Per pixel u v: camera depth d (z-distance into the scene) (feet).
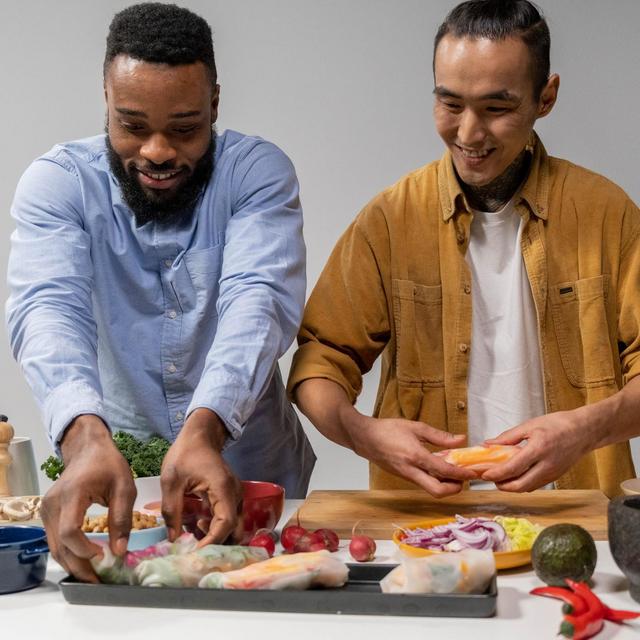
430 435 5.31
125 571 3.94
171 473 4.28
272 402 6.28
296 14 10.21
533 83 5.53
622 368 6.29
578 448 5.29
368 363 6.52
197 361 5.96
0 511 5.16
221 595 3.80
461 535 4.31
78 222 5.74
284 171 5.91
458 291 6.20
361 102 10.23
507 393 6.23
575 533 3.98
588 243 6.13
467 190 6.19
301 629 3.60
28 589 4.15
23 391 10.85
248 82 10.32
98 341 6.02
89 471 4.06
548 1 9.91
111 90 5.21
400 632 3.57
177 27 5.18
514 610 3.79
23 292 5.31
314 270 10.46
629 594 3.96
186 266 5.79
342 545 4.76
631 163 10.04
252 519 4.62
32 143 10.61
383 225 6.33
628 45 9.90
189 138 5.36
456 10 5.60
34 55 10.52
